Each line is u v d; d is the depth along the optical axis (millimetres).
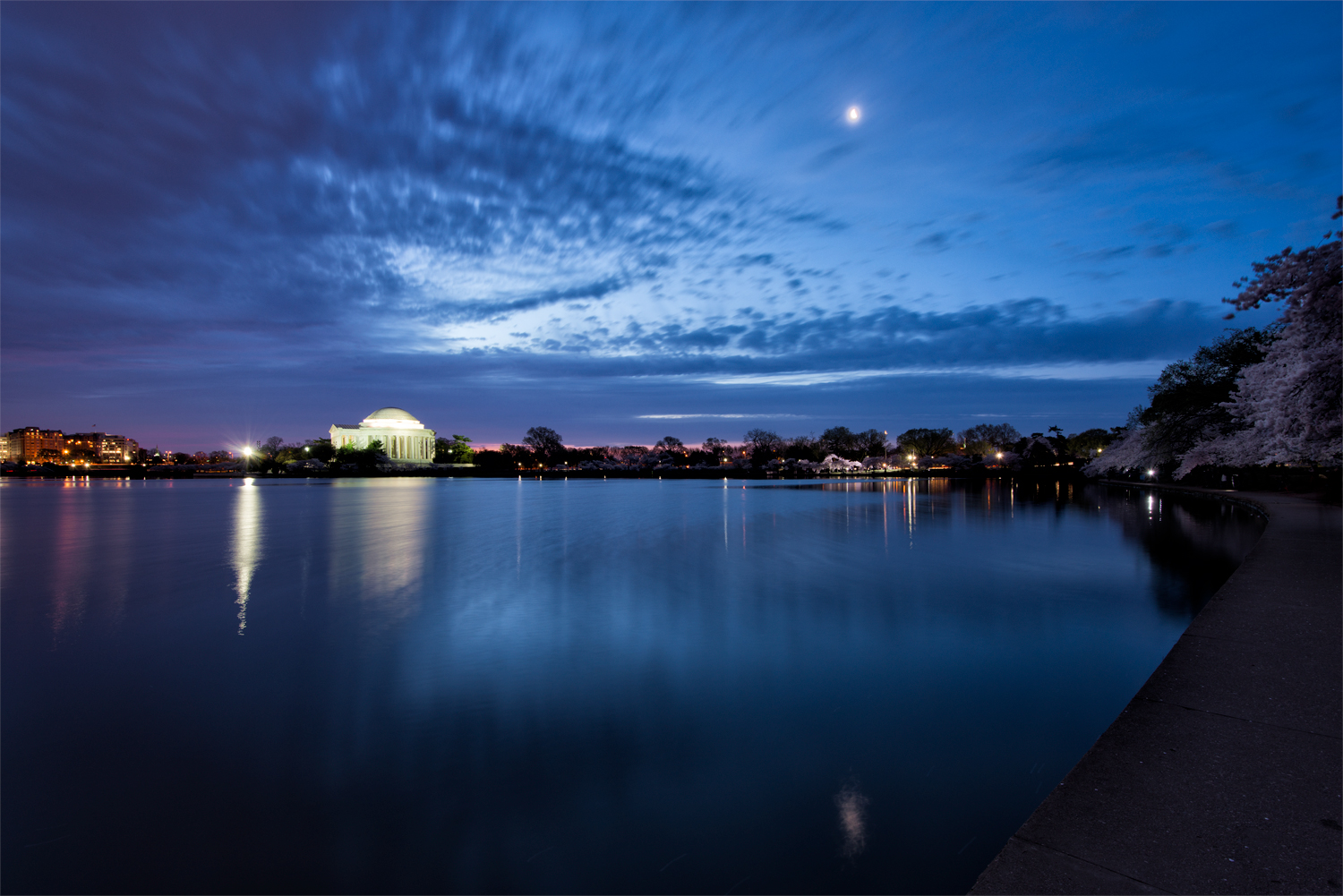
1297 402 18406
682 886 5152
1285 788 4641
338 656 10922
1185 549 21641
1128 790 4680
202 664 10555
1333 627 8664
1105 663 10234
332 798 6535
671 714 8453
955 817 6023
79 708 8781
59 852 5699
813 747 7469
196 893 5164
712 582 16906
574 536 27219
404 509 42938
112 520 35500
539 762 7250
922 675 9781
